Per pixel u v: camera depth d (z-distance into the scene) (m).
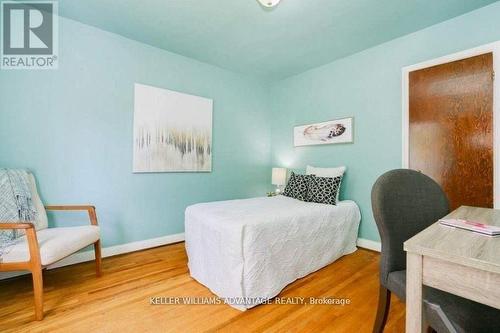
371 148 2.86
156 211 2.94
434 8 2.12
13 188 1.91
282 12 2.21
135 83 2.75
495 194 2.01
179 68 3.09
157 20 2.35
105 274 2.19
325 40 2.70
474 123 2.10
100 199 2.56
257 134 3.99
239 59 3.22
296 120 3.75
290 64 3.37
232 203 2.57
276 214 2.06
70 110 2.38
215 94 3.46
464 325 0.77
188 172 3.20
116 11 2.22
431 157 2.35
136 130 2.77
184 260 2.53
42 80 2.24
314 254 2.28
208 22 2.38
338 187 2.82
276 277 1.90
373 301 1.78
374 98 2.84
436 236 0.81
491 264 0.59
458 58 2.23
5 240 1.71
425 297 0.90
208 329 1.47
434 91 2.33
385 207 1.10
